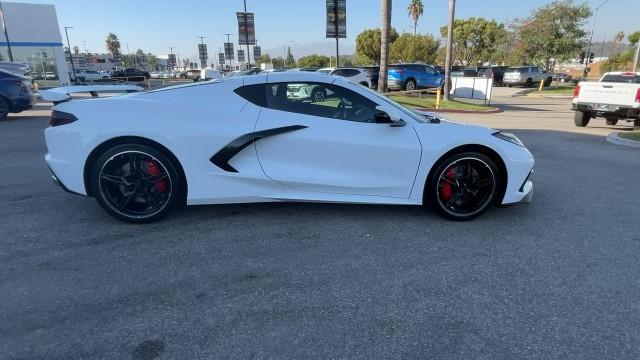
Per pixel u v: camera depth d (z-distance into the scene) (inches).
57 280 115.3
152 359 85.9
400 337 93.0
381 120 149.5
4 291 109.4
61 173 146.5
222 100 151.9
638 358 86.9
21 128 403.9
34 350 88.0
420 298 108.3
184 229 149.6
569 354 88.0
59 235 143.9
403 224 156.1
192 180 148.9
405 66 949.2
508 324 97.8
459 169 156.1
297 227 152.5
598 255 133.3
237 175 150.2
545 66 1498.5
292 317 100.1
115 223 154.3
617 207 181.0
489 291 111.8
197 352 88.0
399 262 127.4
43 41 1305.4
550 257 131.6
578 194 199.6
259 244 138.6
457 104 729.6
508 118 583.8
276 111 151.7
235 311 102.3
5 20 1233.4
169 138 144.4
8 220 157.0
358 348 89.5
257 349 89.0
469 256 131.7
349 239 143.0
